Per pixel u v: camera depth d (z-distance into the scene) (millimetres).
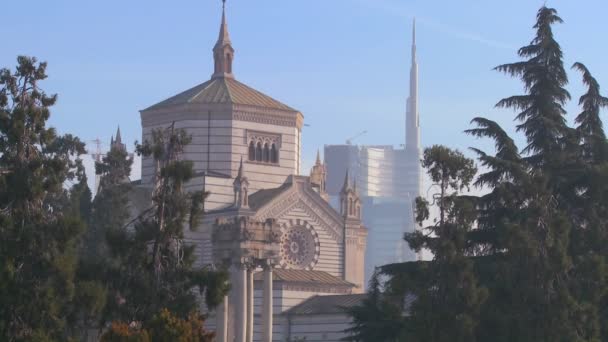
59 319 155000
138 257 161750
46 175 161750
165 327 143000
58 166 162000
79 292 154750
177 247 163875
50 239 157250
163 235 161750
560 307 177750
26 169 158250
